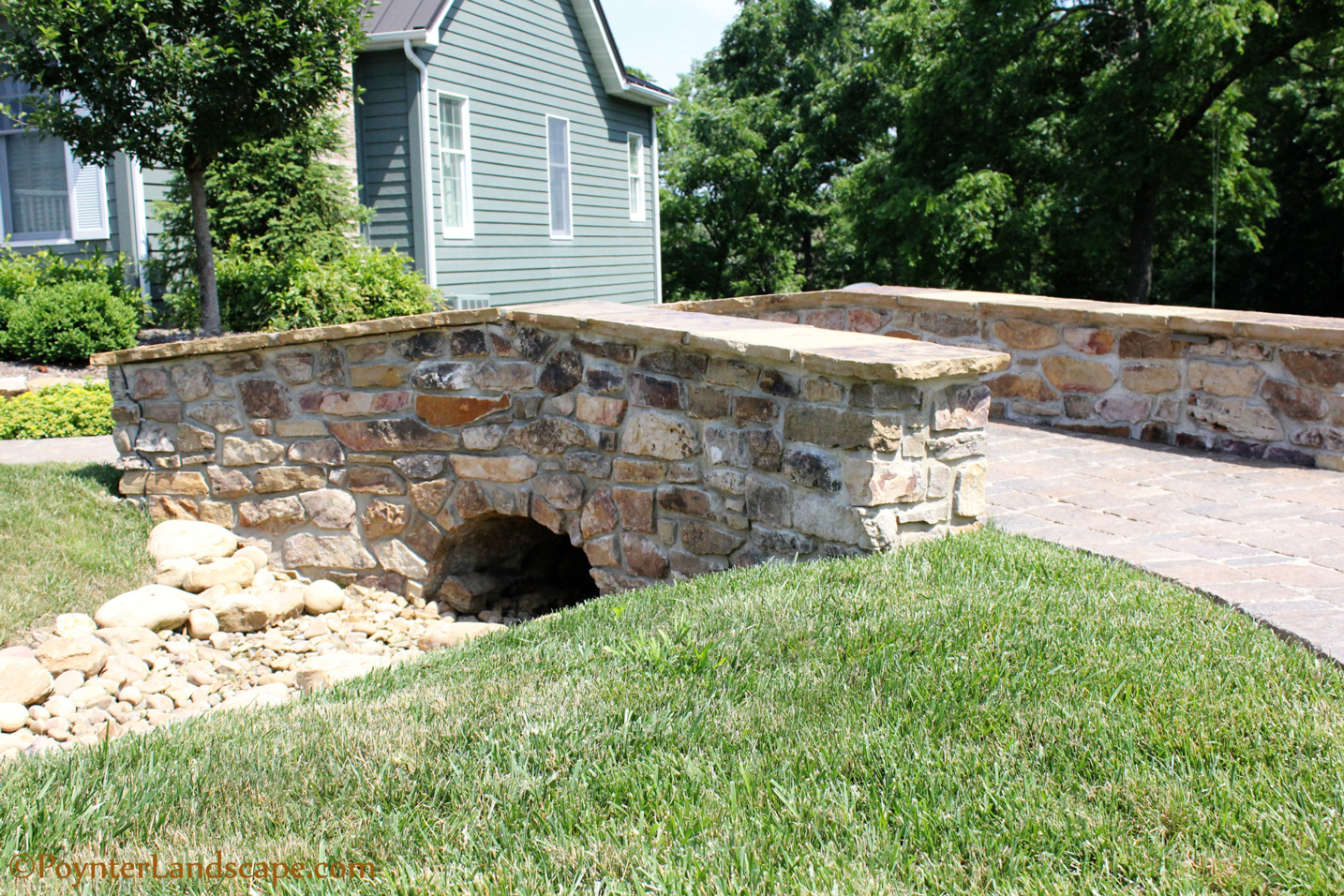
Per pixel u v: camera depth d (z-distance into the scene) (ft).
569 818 7.64
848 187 84.07
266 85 33.17
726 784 8.00
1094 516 15.47
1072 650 9.94
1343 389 18.17
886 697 9.27
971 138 76.38
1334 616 10.75
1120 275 92.94
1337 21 63.72
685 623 11.22
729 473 15.51
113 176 39.09
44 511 20.47
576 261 59.72
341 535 20.83
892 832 7.22
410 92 44.19
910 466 13.69
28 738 13.25
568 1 57.00
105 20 31.68
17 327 35.09
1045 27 72.43
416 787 8.36
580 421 17.66
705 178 109.09
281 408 20.79
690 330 15.64
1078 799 7.43
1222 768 7.73
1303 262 88.07
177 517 21.91
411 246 45.42
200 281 35.73
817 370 13.82
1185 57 61.62
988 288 77.15
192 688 15.85
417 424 19.65
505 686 10.46
